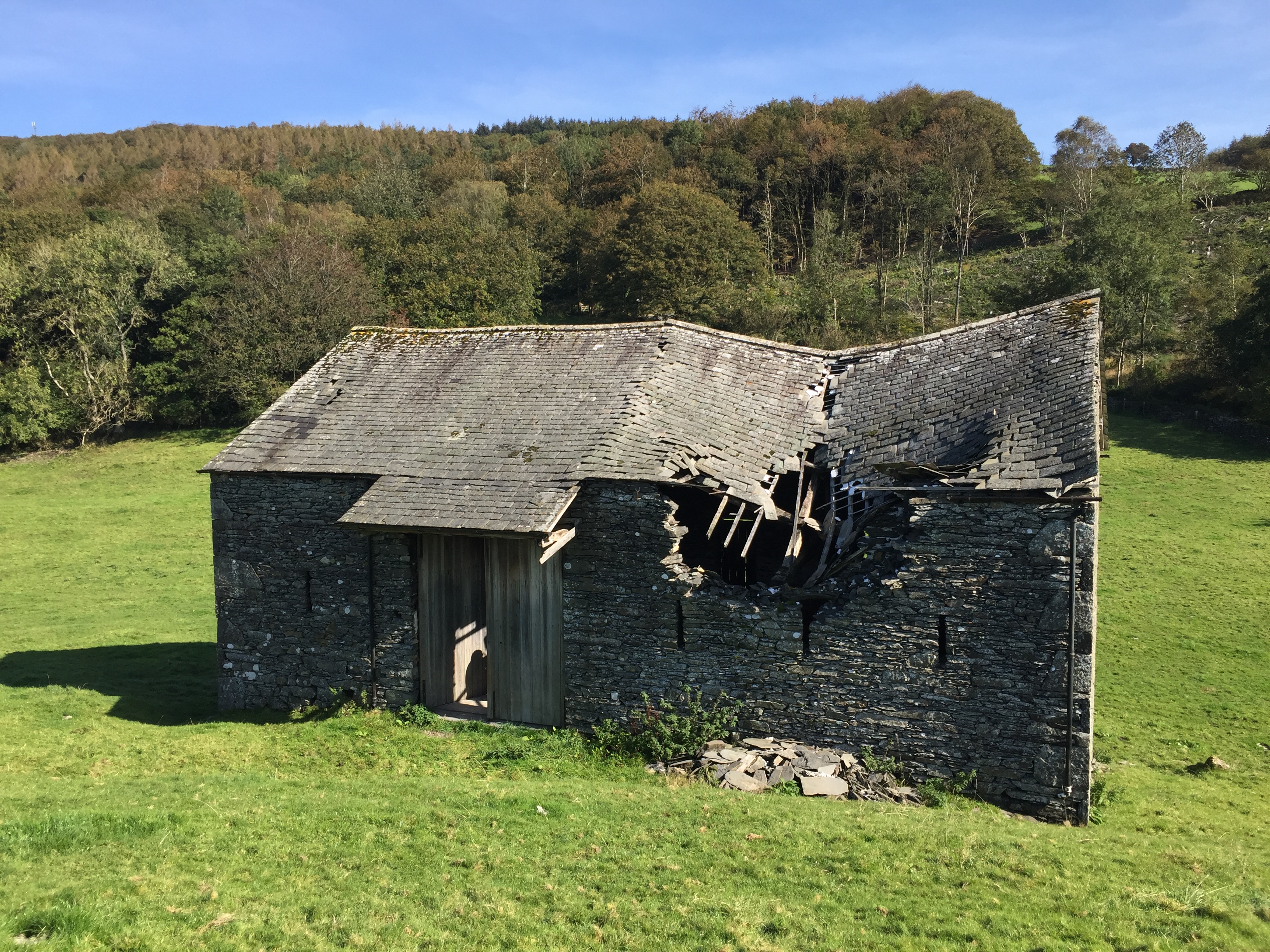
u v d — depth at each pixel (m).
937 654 14.23
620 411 17.70
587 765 15.03
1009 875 10.23
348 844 10.65
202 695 20.33
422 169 126.94
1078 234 59.59
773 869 10.22
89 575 33.69
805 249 87.88
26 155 144.00
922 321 61.28
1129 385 53.00
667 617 15.84
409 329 22.73
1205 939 8.59
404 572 17.61
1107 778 16.03
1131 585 29.12
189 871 9.52
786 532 20.66
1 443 54.31
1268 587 28.38
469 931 8.49
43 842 9.95
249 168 138.25
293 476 18.36
